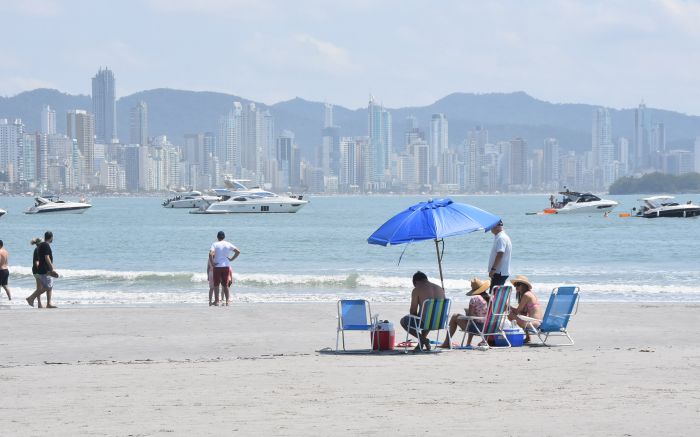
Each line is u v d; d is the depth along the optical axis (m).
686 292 83.25
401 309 66.19
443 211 44.22
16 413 29.19
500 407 29.48
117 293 83.81
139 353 45.97
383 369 38.50
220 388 33.84
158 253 158.25
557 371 37.31
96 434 25.91
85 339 51.06
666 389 32.56
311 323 58.22
